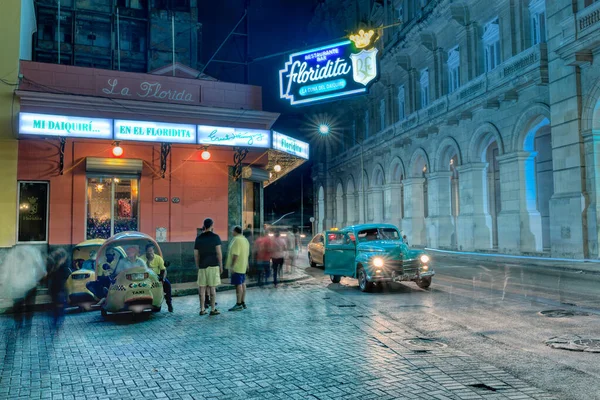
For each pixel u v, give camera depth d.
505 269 19.34
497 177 32.12
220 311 10.32
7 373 5.76
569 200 21.84
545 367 5.66
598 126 21.00
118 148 15.21
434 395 4.66
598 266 18.17
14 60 14.37
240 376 5.46
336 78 23.17
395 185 44.91
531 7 26.44
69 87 15.20
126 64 57.75
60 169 14.81
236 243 10.48
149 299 9.61
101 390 5.07
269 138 15.94
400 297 11.95
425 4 37.50
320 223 69.44
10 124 14.20
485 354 6.34
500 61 28.53
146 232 15.79
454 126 33.31
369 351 6.54
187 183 16.47
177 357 6.40
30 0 19.88
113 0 57.00
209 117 16.75
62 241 14.70
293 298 12.22
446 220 35.22
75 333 8.26
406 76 41.22
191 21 59.69
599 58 20.44
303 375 5.45
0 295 12.55
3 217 13.97
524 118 25.89
